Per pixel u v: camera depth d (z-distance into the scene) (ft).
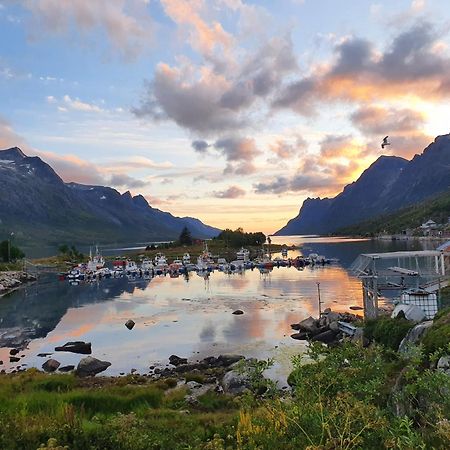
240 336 150.30
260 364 31.17
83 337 159.84
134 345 145.38
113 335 160.86
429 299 113.50
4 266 403.34
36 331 174.29
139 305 227.81
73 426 36.50
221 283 316.40
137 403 73.31
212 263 462.60
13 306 240.32
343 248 631.15
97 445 33.86
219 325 170.30
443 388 27.30
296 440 24.22
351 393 25.76
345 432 22.71
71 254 567.18
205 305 219.41
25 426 36.58
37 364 128.06
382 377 28.78
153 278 373.40
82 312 213.66
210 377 103.35
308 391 27.32
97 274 390.01
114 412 66.69
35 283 352.08
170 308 214.07
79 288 314.76
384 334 99.55
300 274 353.72
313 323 153.99
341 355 29.30
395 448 22.97
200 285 309.22
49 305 240.12
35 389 86.69
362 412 23.49
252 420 28.27
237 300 231.50
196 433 43.14
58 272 426.51
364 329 112.78
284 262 447.01
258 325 166.81
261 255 528.22
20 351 143.74
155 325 175.42
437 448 23.65
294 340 140.77
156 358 129.39
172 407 73.72
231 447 27.40
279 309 199.62
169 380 95.81
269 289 270.05
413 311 102.53
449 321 58.29
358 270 144.56
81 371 115.96
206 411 72.02
